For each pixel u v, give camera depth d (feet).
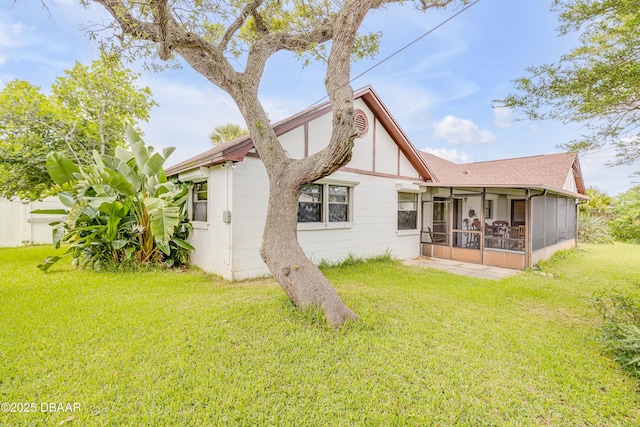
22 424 6.65
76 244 23.35
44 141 32.17
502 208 45.14
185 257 25.94
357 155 28.76
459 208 40.22
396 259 32.37
